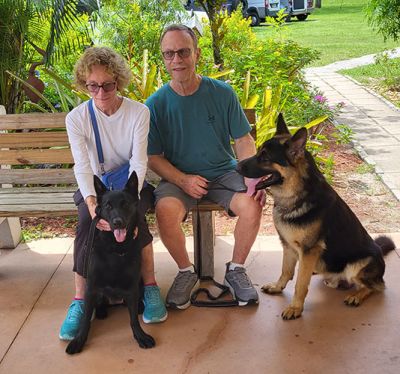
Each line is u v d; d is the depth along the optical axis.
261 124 5.60
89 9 6.04
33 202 3.97
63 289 3.99
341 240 3.59
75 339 3.24
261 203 3.69
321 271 3.71
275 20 11.31
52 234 4.99
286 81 7.31
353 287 3.95
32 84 6.23
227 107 3.85
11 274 4.24
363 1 33.81
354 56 14.85
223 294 3.84
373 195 5.60
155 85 6.34
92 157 3.61
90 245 3.17
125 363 3.10
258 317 3.55
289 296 3.83
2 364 3.12
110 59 3.32
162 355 3.16
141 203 3.57
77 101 6.12
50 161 4.34
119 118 3.46
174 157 3.93
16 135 4.33
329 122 8.06
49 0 5.71
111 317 3.61
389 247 4.23
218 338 3.32
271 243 4.68
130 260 3.16
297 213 3.46
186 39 3.58
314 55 8.61
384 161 6.48
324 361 3.06
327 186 3.57
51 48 5.73
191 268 3.82
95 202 3.34
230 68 7.45
